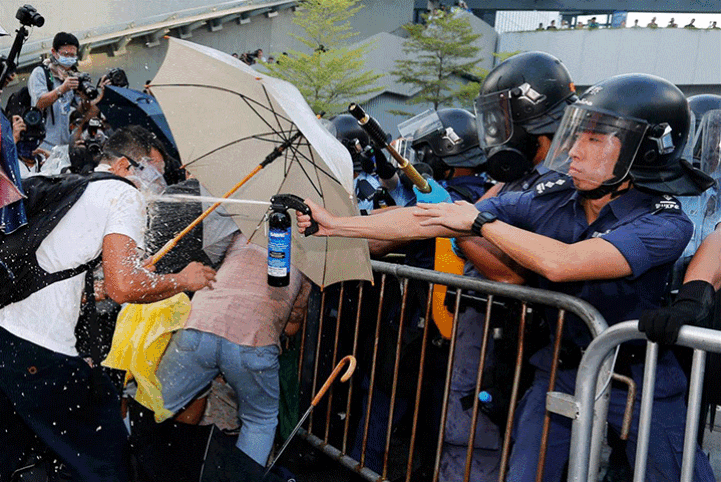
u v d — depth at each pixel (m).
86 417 2.02
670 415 1.88
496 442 2.46
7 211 1.89
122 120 4.91
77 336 2.03
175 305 2.41
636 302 1.86
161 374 2.41
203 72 2.42
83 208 1.96
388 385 2.59
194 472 2.55
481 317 2.47
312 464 2.98
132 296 2.01
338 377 2.98
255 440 2.47
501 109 2.30
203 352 2.36
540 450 2.00
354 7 24.55
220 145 2.48
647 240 1.71
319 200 2.45
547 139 2.31
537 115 2.26
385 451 2.62
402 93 27.91
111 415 2.08
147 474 2.52
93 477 2.02
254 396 2.47
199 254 2.48
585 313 1.85
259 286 2.46
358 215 2.34
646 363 1.66
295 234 2.50
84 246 1.96
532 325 2.10
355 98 22.91
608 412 1.93
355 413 3.09
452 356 2.32
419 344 2.53
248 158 2.47
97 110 4.46
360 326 2.83
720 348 1.47
